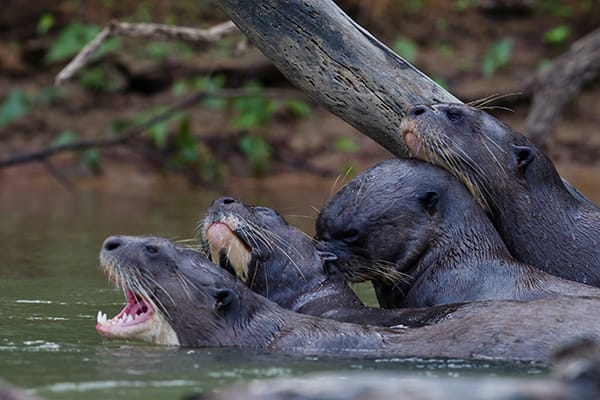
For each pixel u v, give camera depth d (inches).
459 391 245.3
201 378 356.5
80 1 1080.2
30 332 445.4
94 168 959.6
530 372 373.1
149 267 435.5
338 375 358.6
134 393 333.4
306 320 432.1
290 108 1031.6
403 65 528.4
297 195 892.6
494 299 462.6
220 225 479.8
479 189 501.4
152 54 1042.1
